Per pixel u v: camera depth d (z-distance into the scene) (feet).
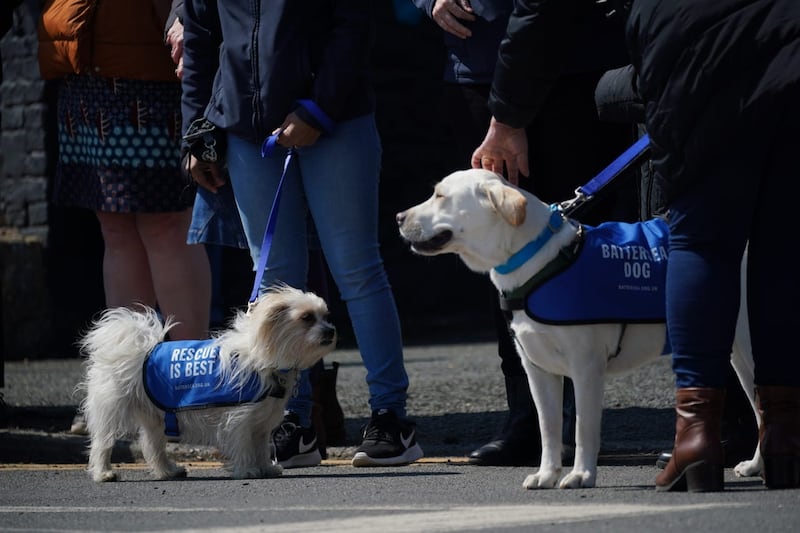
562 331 24.77
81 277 71.67
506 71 26.81
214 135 31.30
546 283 24.86
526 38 26.09
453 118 33.53
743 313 26.61
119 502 25.52
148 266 38.73
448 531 20.17
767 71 22.38
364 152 31.04
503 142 28.78
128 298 38.40
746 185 23.50
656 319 25.20
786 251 24.08
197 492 26.78
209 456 35.12
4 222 72.69
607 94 28.37
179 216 37.63
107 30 36.42
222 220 32.86
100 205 37.11
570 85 31.55
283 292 29.91
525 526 20.43
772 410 24.32
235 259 72.38
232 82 30.73
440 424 39.70
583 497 23.79
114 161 36.76
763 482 25.25
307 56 30.53
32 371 61.11
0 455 35.63
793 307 24.07
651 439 35.35
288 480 28.48
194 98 31.99
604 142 32.12
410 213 25.91
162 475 30.27
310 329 28.66
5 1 39.55
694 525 19.85
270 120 30.42
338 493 25.66
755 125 22.71
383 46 83.30
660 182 23.94
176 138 37.09
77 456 35.94
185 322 37.63
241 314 30.19
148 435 30.17
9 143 72.28
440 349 70.23
